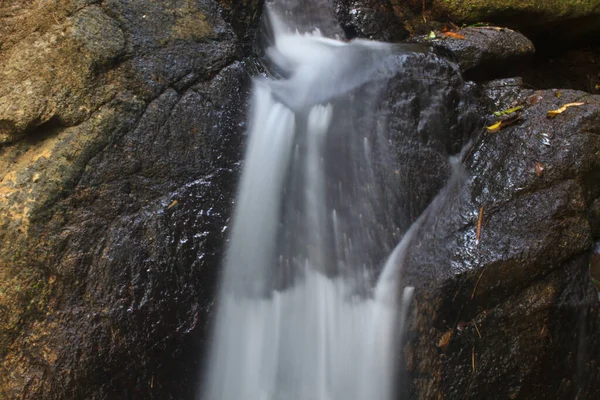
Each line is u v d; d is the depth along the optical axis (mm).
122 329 2600
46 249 2576
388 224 3322
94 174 2729
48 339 2527
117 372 2578
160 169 2877
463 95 3654
